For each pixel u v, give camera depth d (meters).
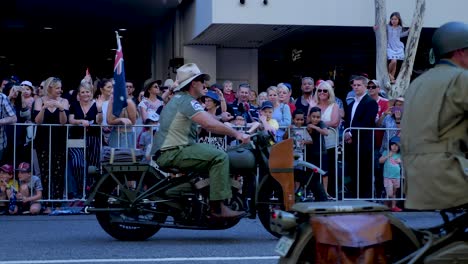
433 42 5.64
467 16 16.89
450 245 5.42
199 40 18.23
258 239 9.34
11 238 9.34
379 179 12.16
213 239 9.34
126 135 11.65
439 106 5.29
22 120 12.29
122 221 8.97
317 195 9.29
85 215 11.48
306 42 19.44
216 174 8.71
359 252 5.21
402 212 11.83
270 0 16.22
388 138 12.12
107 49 22.73
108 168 9.02
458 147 5.30
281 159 8.83
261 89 19.91
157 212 8.96
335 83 19.47
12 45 22.06
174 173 9.03
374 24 16.52
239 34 17.50
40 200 11.46
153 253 8.34
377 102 13.01
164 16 19.73
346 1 16.53
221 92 12.68
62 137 11.53
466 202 5.20
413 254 5.42
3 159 11.55
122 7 18.34
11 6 17.88
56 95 11.57
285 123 12.62
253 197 9.01
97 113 11.70
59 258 8.03
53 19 19.78
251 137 9.10
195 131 9.01
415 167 5.37
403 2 16.78
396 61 16.19
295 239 5.43
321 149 11.69
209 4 16.27
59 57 22.53
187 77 8.90
